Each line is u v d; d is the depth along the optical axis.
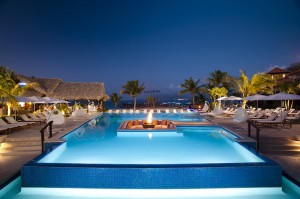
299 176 5.00
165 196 4.93
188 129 12.65
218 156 7.37
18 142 8.26
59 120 12.46
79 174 5.06
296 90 22.64
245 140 7.64
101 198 4.88
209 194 4.97
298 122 13.37
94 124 15.41
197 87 34.91
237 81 22.91
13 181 5.11
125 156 7.44
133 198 4.86
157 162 6.80
